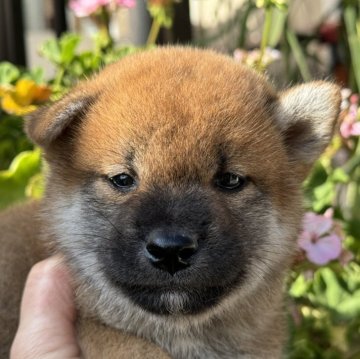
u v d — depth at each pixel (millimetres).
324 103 216
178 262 175
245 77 213
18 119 318
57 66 318
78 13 322
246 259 197
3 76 309
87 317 202
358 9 360
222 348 212
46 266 205
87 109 204
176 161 184
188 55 219
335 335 264
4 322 214
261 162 198
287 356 239
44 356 181
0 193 277
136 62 215
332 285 262
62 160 208
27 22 539
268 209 201
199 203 181
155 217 178
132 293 194
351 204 326
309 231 234
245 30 349
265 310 216
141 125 188
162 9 322
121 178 191
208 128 188
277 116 212
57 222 208
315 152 219
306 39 410
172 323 203
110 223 191
